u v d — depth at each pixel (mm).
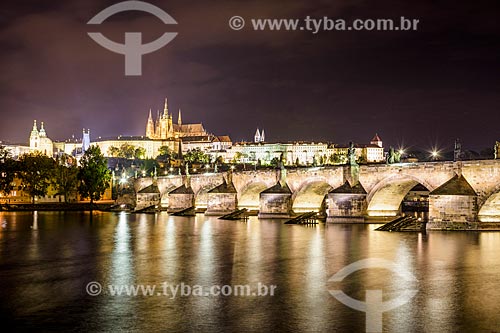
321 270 75438
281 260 83750
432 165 119500
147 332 50156
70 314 55688
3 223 156375
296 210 163000
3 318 54562
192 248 97938
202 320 53156
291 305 57750
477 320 52375
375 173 133000
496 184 108812
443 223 113812
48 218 178500
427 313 54594
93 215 195875
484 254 85438
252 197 182250
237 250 94438
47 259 87688
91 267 80000
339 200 137000
